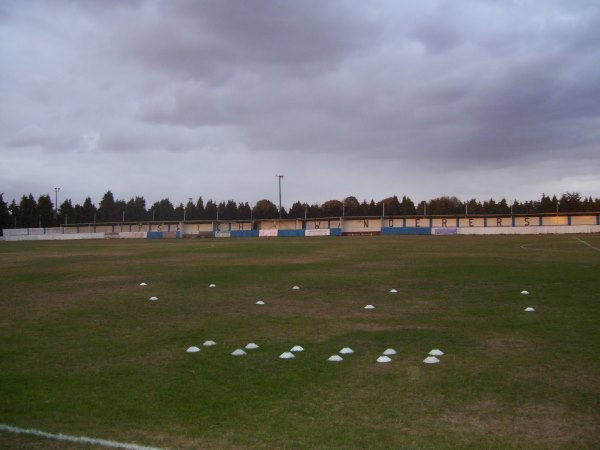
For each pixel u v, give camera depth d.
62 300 18.30
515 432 6.12
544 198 150.00
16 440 6.06
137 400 7.41
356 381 8.16
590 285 19.58
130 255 44.81
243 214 179.00
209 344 10.89
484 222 109.69
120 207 180.12
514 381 8.07
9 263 37.31
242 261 35.44
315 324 13.17
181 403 7.25
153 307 16.41
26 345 11.19
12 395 7.71
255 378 8.41
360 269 28.25
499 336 11.30
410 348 10.34
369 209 164.62
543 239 64.69
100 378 8.58
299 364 9.25
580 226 88.50
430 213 156.50
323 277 24.47
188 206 181.75
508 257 35.09
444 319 13.54
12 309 16.36
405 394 7.51
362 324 13.09
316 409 6.94
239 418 6.65
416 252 42.53
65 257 43.50
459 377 8.32
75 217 164.88
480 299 16.91
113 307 16.53
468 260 33.09
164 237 114.31
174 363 9.48
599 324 12.42
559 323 12.62
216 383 8.16
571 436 5.99
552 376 8.31
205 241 81.12
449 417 6.61
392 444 5.80
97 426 6.45
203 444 5.86
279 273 26.64
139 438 6.06
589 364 8.96
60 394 7.74
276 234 109.88
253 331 12.37
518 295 17.52
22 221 155.25
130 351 10.52
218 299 17.95
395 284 21.33
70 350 10.67
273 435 6.09
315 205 176.75
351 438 5.98
